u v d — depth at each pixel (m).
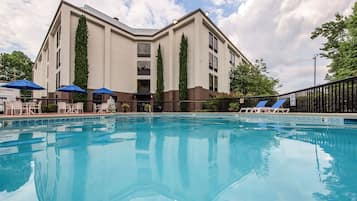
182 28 16.45
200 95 14.96
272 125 5.96
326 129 4.74
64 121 8.02
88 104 14.59
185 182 1.57
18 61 30.34
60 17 14.03
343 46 11.63
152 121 8.41
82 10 14.49
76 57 13.70
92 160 2.22
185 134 4.30
